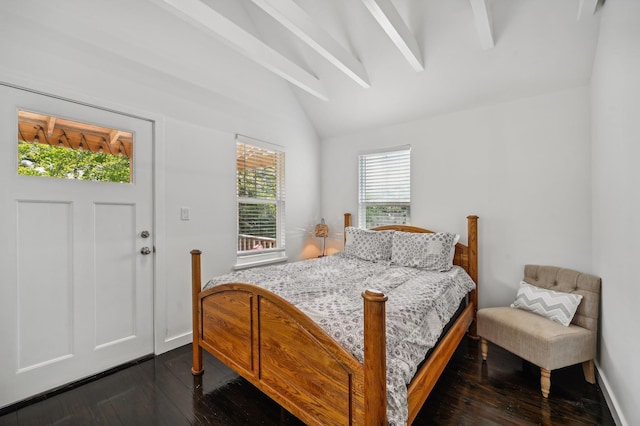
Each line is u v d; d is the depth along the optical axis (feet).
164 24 8.07
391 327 4.56
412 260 9.22
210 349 6.53
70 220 6.56
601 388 6.34
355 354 4.01
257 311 5.34
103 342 7.06
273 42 10.54
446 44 8.29
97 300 6.95
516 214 8.98
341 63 8.62
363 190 12.67
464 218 9.94
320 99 11.89
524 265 8.82
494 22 7.44
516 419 5.44
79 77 6.56
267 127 11.19
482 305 9.58
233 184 9.91
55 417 5.49
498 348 8.47
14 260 5.83
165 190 8.13
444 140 10.35
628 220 4.91
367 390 3.60
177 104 8.38
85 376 6.75
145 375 6.93
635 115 4.56
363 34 8.86
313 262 9.71
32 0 5.92
